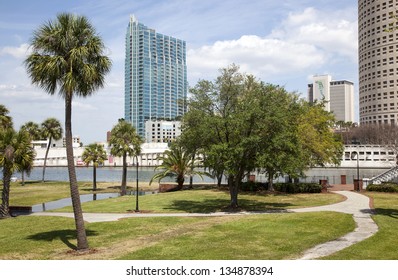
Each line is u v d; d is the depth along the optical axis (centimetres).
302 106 4319
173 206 3322
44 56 1680
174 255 1498
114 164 17625
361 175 10875
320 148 4281
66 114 1702
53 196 4806
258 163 2744
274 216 2489
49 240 1920
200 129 2881
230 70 3127
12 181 7569
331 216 2417
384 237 1752
